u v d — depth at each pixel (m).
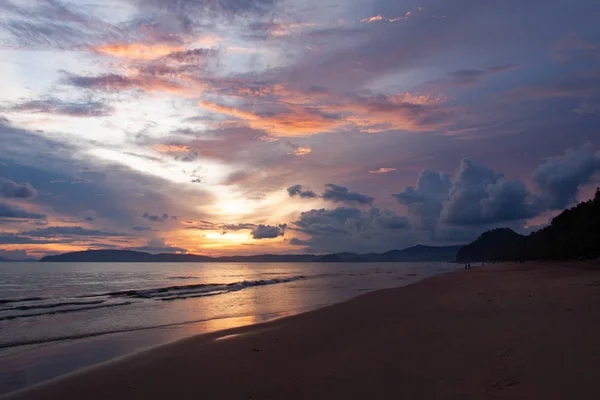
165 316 20.20
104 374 9.01
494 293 21.33
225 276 78.44
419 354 8.81
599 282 23.89
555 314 12.36
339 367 8.38
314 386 7.30
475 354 8.31
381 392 6.63
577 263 60.81
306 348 10.60
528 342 8.78
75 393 7.91
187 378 8.48
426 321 13.28
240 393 7.34
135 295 33.50
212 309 22.91
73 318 19.80
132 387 8.11
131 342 13.69
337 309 18.41
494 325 11.30
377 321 14.33
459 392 6.20
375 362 8.48
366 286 40.53
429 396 6.19
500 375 6.77
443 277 46.91
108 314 21.20
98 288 43.97
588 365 6.82
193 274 90.06
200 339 12.70
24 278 67.19
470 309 15.45
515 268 58.81
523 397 5.69
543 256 91.62
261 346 11.17
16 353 12.21
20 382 9.40
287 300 27.45
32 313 21.77
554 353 7.72
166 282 56.62
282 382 7.73
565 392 5.73
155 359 10.17
